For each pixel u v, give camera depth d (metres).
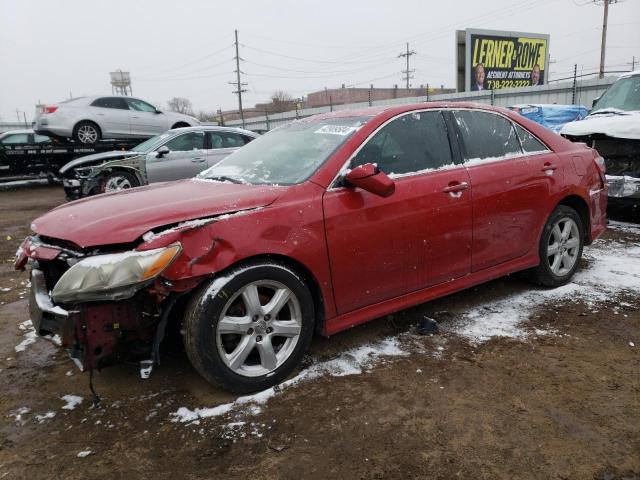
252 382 2.86
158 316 2.66
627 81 7.59
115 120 14.05
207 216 2.72
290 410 2.72
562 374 3.00
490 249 3.83
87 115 13.59
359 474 2.25
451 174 3.57
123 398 2.91
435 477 2.21
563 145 4.43
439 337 3.54
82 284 2.47
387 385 2.94
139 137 14.51
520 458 2.30
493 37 31.33
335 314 3.15
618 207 7.14
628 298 4.11
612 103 7.51
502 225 3.85
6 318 4.24
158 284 2.51
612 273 4.75
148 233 2.58
